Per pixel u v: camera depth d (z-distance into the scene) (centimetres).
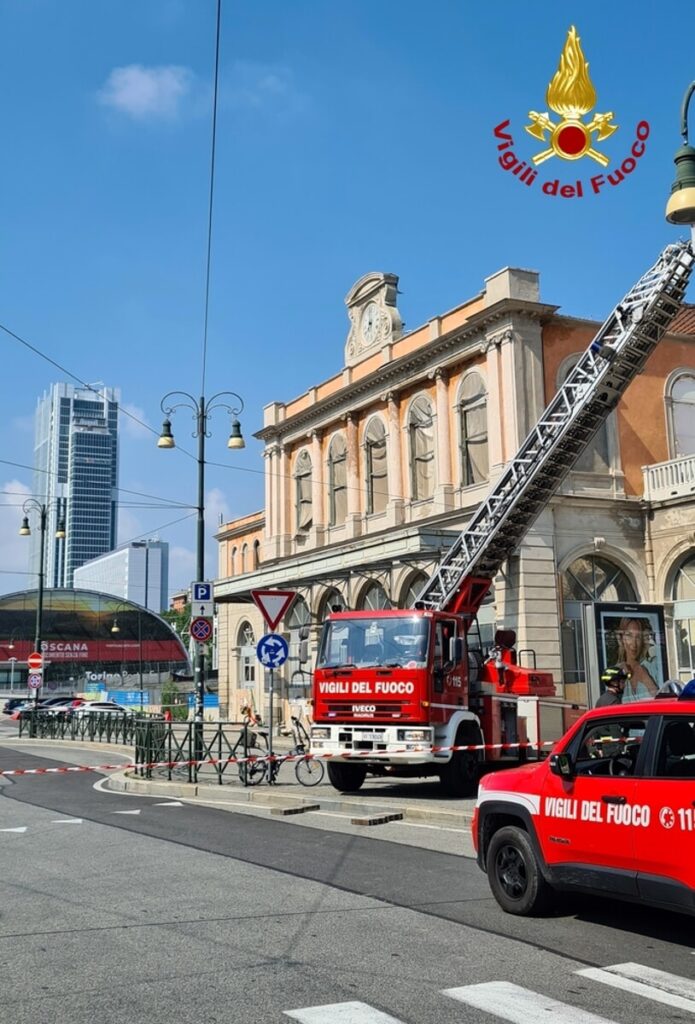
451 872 978
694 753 662
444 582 2189
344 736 1664
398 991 591
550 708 1848
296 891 888
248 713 3188
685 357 3177
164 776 1950
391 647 1662
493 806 818
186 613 11244
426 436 3325
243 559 5191
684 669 2836
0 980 616
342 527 3766
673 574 2897
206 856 1082
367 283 3678
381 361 3538
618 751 717
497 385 2912
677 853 644
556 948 689
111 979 616
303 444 4128
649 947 693
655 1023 537
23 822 1384
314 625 3753
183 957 666
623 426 3020
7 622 9075
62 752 3055
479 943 703
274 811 1459
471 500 3039
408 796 1680
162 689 6431
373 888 899
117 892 888
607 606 2216
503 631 2031
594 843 710
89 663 9244
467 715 1705
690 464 2858
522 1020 539
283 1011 554
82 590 9319
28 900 855
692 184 1009
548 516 2828
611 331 1966
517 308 2861
